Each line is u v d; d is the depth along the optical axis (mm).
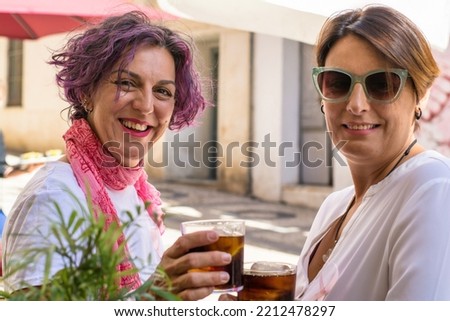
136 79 1841
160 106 1892
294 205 10430
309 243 1989
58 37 15281
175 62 1961
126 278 1729
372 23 1654
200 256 1398
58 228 1300
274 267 1532
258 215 9312
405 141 1736
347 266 1636
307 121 10625
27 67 16734
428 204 1497
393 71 1648
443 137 4660
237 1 3270
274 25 3221
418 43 1668
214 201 10453
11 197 9164
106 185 1913
